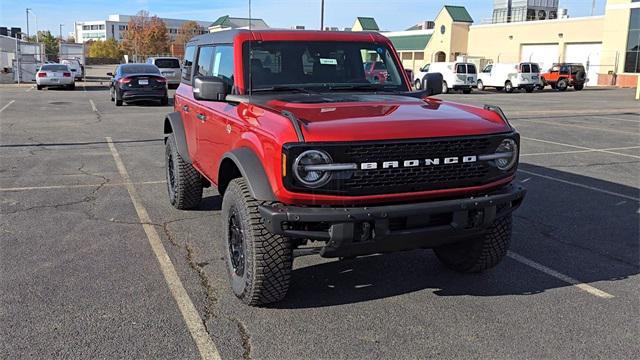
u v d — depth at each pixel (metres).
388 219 3.86
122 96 21.67
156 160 10.58
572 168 10.35
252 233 4.10
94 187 8.36
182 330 4.04
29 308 4.34
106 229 6.34
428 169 3.97
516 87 40.34
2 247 5.69
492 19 65.88
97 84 38.38
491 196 4.18
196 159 6.07
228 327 4.10
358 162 3.81
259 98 4.82
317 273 5.18
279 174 3.80
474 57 53.50
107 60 104.38
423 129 3.99
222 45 5.64
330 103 4.59
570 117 20.23
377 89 5.45
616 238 6.27
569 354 3.77
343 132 3.81
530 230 6.55
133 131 14.63
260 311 4.37
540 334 4.05
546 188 8.70
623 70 47.56
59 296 4.56
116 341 3.87
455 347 3.86
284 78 5.21
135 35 88.00
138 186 8.46
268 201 3.96
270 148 3.90
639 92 32.06
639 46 46.22
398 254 5.70
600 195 8.26
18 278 4.91
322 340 3.94
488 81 42.72
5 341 3.84
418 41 65.62
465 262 5.05
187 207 7.10
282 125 3.87
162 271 5.14
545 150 12.47
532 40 55.09
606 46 48.47
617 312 4.41
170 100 25.16
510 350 3.82
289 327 4.12
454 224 4.07
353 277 5.09
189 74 6.84
